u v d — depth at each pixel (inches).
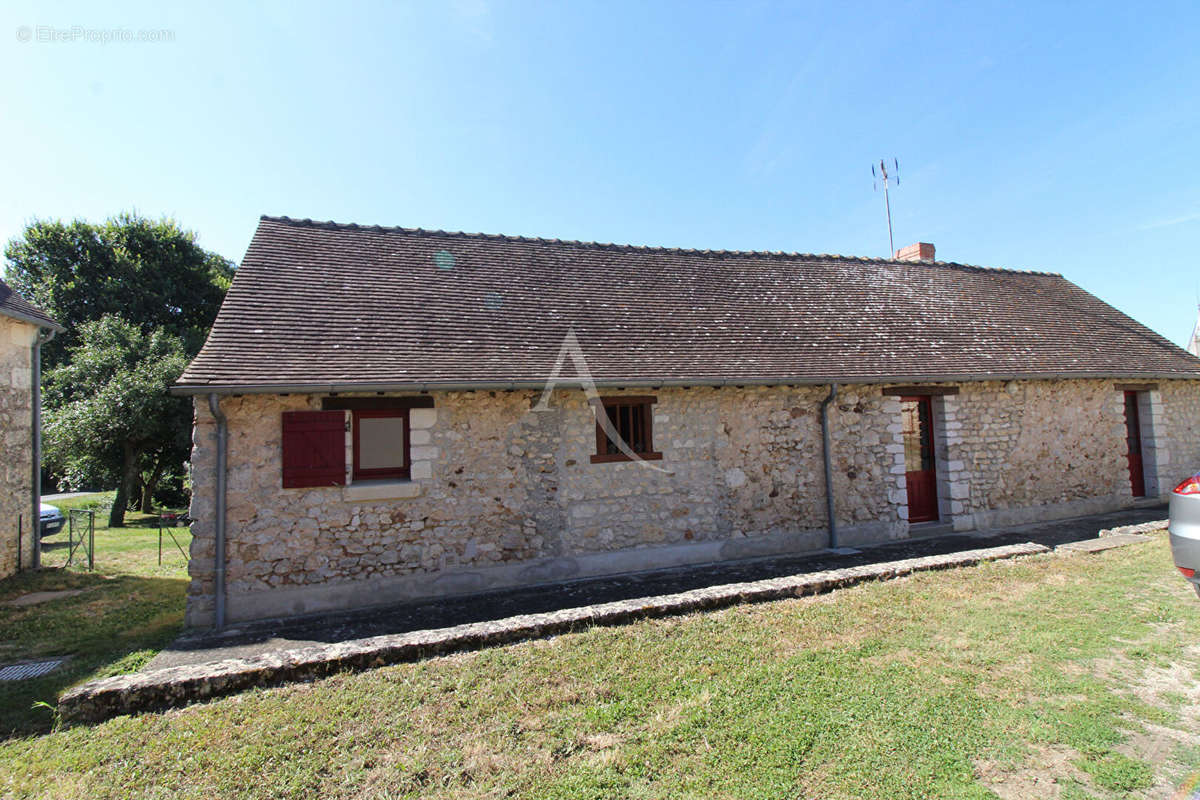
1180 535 183.9
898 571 242.8
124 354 672.4
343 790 115.3
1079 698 142.9
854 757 120.8
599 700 146.3
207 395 233.3
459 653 176.4
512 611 236.4
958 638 178.1
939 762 118.6
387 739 131.8
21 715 155.3
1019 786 111.5
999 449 375.6
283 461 246.1
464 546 270.8
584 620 193.5
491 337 299.9
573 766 120.6
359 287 311.4
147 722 142.6
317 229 346.3
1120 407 414.0
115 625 241.9
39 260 781.3
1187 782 111.5
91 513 373.4
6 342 348.2
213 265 931.3
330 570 250.8
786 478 329.4
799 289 422.6
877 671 157.9
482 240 384.8
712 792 111.3
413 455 265.7
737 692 148.1
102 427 613.6
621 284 378.6
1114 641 173.5
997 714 136.0
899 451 353.7
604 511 295.4
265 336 260.7
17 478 353.7
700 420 315.6
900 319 408.8
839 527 338.3
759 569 290.8
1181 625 184.2
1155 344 459.5
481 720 138.7
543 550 283.9
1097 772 114.7
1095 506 399.5
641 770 118.3
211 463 239.1
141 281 793.6
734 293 398.6
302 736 133.9
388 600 257.1
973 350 386.3
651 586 265.3
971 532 358.9
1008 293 486.0
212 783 118.6
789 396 332.5
